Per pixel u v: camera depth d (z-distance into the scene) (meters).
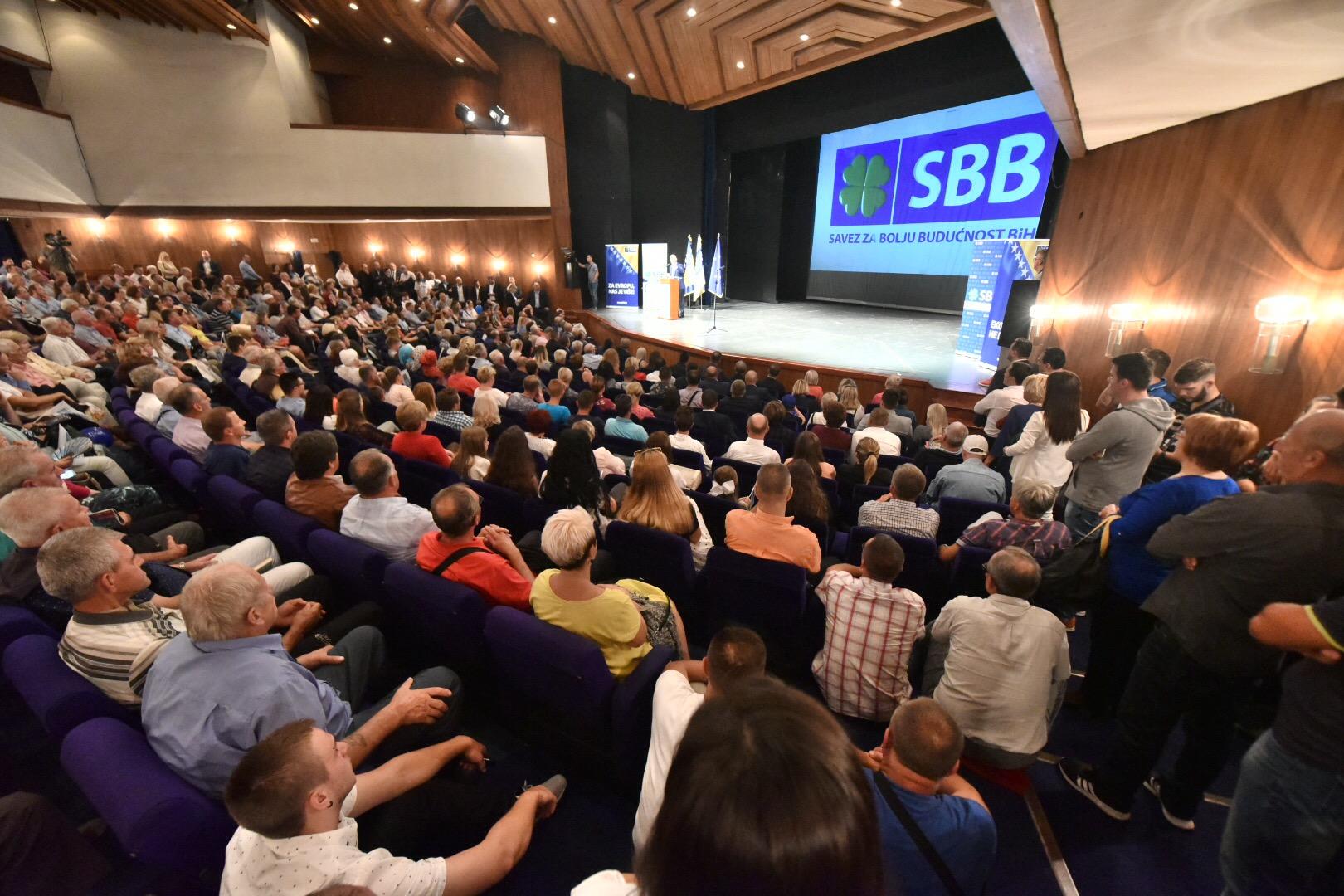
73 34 10.67
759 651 1.28
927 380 7.98
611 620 1.72
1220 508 1.42
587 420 4.54
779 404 4.75
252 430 5.03
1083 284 5.78
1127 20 2.70
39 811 1.19
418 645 2.13
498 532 2.24
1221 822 1.82
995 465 4.07
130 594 1.56
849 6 7.95
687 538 2.58
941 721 1.12
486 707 2.08
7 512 1.78
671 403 5.48
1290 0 2.30
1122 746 1.74
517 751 1.96
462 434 3.36
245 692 1.32
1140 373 2.53
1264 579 1.36
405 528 2.29
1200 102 3.88
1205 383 3.57
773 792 0.39
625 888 0.72
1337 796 1.06
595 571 2.54
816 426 4.83
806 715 0.46
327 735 1.14
